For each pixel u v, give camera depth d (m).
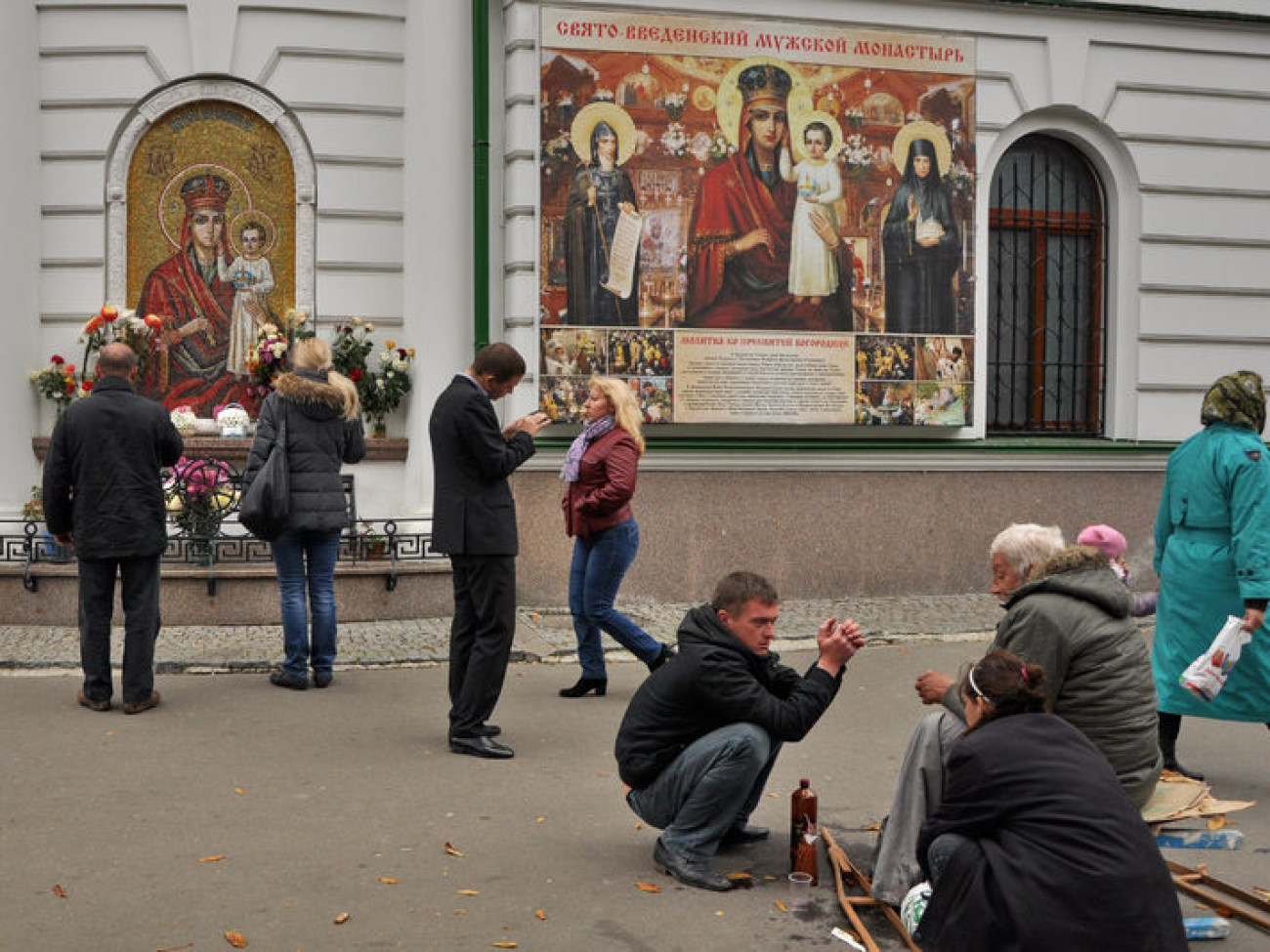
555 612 10.02
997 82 11.09
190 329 10.45
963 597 10.97
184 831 5.33
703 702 4.86
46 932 4.30
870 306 10.73
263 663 8.25
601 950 4.26
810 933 4.43
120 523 7.05
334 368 10.32
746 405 10.48
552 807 5.73
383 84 10.49
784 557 10.67
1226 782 6.43
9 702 7.38
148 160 10.35
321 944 4.26
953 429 11.14
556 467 10.14
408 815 5.59
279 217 10.50
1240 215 11.71
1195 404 11.70
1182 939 3.53
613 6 10.16
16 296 10.07
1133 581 11.46
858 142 10.66
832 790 6.10
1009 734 3.83
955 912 3.67
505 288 10.32
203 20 10.24
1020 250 11.50
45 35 10.17
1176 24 11.44
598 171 10.15
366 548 9.80
